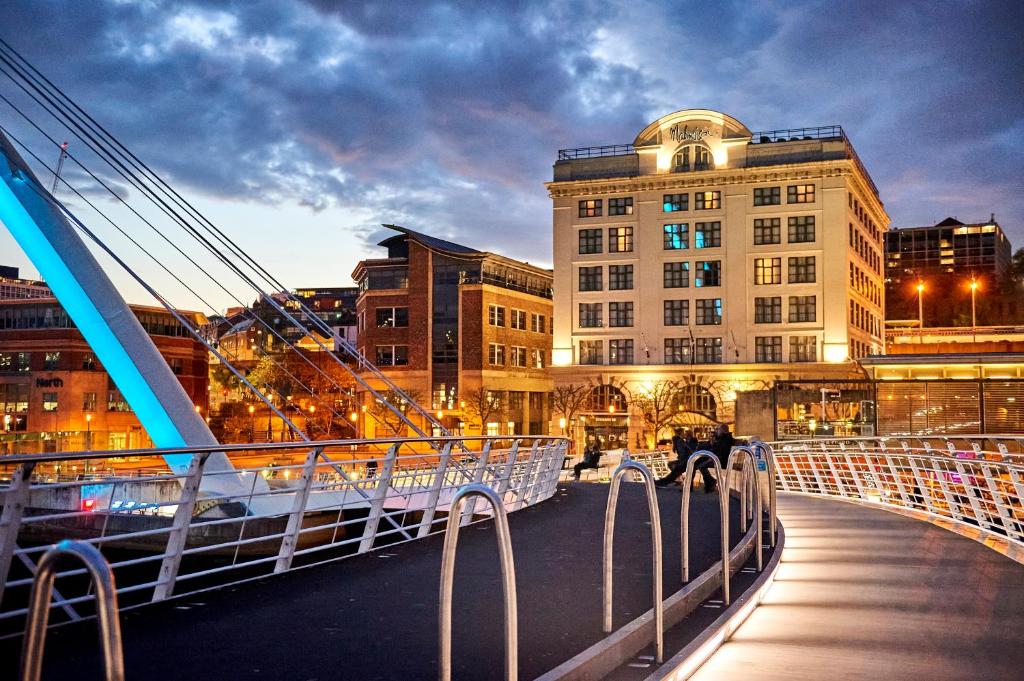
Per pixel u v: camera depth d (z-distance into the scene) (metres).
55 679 5.77
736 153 80.94
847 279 77.75
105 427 91.75
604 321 82.88
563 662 6.18
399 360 94.12
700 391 79.69
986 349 85.88
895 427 49.09
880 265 98.12
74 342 90.75
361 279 102.00
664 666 6.46
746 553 11.56
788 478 32.66
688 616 8.34
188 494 8.48
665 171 82.56
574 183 83.31
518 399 97.62
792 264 78.75
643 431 79.88
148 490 25.53
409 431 91.50
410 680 5.83
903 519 18.22
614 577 9.83
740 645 7.66
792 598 9.74
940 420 48.50
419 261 93.94
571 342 83.50
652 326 81.56
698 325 80.56
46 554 2.81
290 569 10.20
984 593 10.01
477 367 91.31
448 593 5.04
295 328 126.44
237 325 127.06
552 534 14.12
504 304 95.12
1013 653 7.35
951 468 30.02
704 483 24.06
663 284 81.69
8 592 20.69
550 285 105.44
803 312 78.19
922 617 8.73
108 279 23.30
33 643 2.77
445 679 4.96
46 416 90.38
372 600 8.55
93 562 2.78
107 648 2.74
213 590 8.95
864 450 23.58
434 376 92.62
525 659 6.29
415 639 6.94
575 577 9.86
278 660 6.30
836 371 76.12
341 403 96.12
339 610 8.06
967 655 7.28
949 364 55.62
